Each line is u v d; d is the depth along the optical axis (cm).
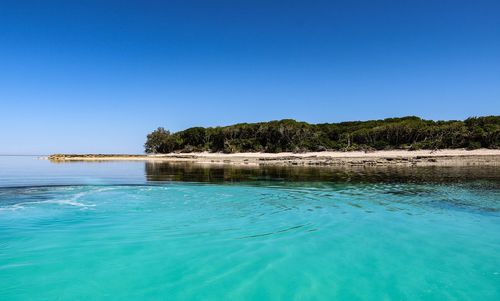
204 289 575
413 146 6297
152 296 554
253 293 561
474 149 5591
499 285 589
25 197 1448
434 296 554
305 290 571
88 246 779
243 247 770
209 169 3441
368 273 635
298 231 896
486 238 832
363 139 7162
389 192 1546
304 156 5941
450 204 1244
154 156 8925
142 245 784
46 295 556
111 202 1327
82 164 4984
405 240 818
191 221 1009
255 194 1535
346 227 934
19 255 721
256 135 8338
